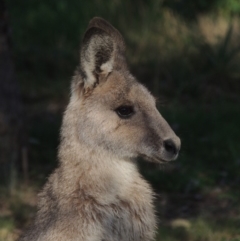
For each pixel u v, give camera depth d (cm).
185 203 1211
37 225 786
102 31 779
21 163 1305
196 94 1755
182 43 1936
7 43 1298
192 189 1259
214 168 1349
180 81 1788
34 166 1353
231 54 1856
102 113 772
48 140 1477
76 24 2014
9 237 1051
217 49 1873
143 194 784
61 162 785
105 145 770
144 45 1942
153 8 1998
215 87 1797
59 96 1761
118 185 771
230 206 1191
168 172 1318
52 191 785
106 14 2017
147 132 770
